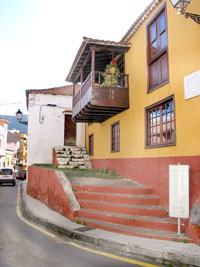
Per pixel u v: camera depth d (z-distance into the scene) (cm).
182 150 662
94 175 1115
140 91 926
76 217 730
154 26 871
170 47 746
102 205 732
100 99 984
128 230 595
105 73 1028
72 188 874
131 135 984
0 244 563
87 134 1762
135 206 700
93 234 588
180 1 546
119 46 1017
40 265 441
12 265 441
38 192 1242
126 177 1017
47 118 1894
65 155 1658
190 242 525
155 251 474
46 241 591
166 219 633
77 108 1235
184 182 568
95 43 978
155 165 791
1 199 1343
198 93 616
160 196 743
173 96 716
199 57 622
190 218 549
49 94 1919
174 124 699
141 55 936
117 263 457
